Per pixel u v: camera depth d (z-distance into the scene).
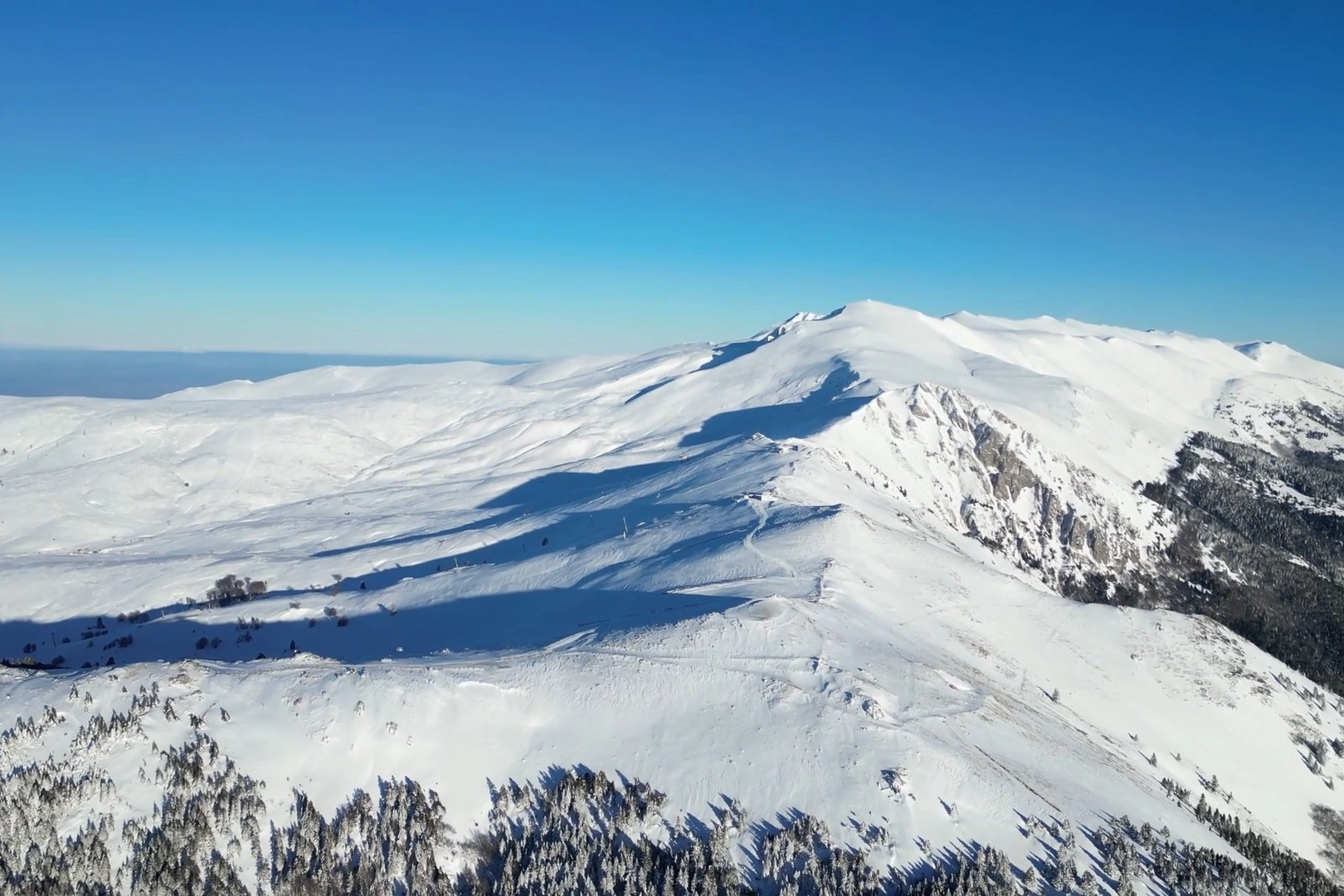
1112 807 72.25
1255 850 80.19
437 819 64.44
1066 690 110.06
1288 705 126.69
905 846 62.31
